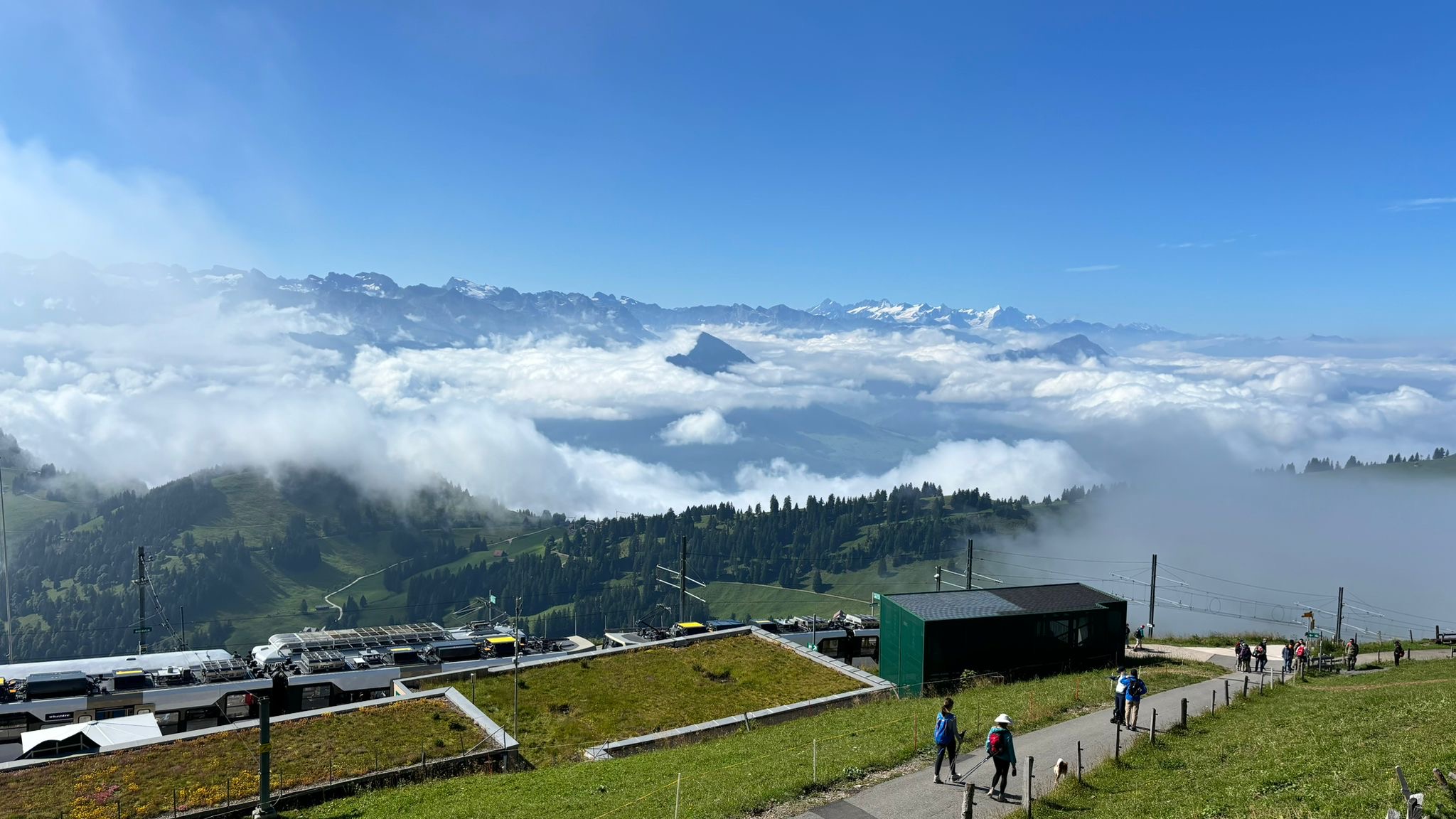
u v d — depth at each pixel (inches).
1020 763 1098.7
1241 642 2126.0
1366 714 1171.3
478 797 1209.4
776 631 3006.9
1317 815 733.3
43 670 2356.1
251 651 2876.5
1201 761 1029.8
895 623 2081.7
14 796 1294.3
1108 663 2156.7
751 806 980.6
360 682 2466.8
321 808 1248.2
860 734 1355.8
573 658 2175.2
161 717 2207.2
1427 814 677.9
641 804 1058.1
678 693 1991.9
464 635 3203.7
